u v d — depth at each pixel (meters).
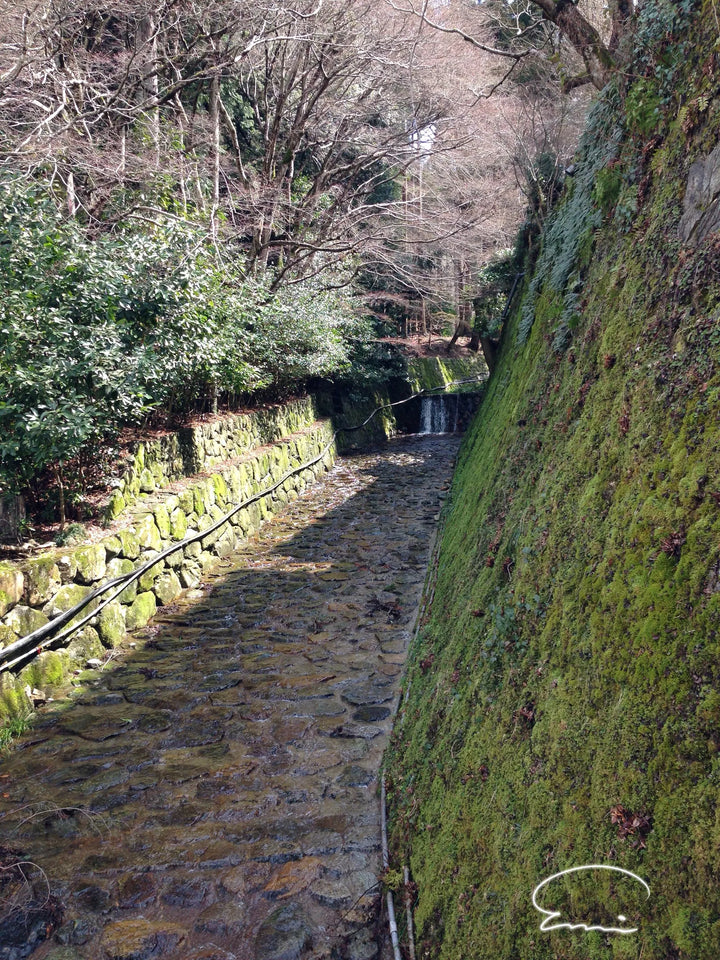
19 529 5.79
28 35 8.06
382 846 3.16
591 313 3.26
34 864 3.27
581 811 1.50
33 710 4.92
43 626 5.15
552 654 1.98
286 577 8.20
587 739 1.59
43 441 5.35
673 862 1.18
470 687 2.66
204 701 5.04
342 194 15.49
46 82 8.70
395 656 5.72
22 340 5.61
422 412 22.72
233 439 10.84
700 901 1.11
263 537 10.26
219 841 3.43
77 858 3.35
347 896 2.99
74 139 8.20
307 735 4.49
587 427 2.52
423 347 25.94
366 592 7.52
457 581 4.24
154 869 3.24
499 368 9.68
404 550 9.18
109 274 6.35
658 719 1.36
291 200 14.23
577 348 3.35
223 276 9.52
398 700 4.82
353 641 6.12
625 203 3.00
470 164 13.85
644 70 3.09
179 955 2.75
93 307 6.14
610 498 2.01
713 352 1.68
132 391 6.12
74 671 5.50
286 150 13.72
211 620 6.80
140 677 5.49
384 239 14.47
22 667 4.96
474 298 15.33
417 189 17.34
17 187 6.11
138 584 6.73
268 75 14.08
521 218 12.59
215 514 9.05
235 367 9.19
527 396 4.51
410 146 13.91
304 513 11.85
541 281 5.84
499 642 2.51
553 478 2.68
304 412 16.03
